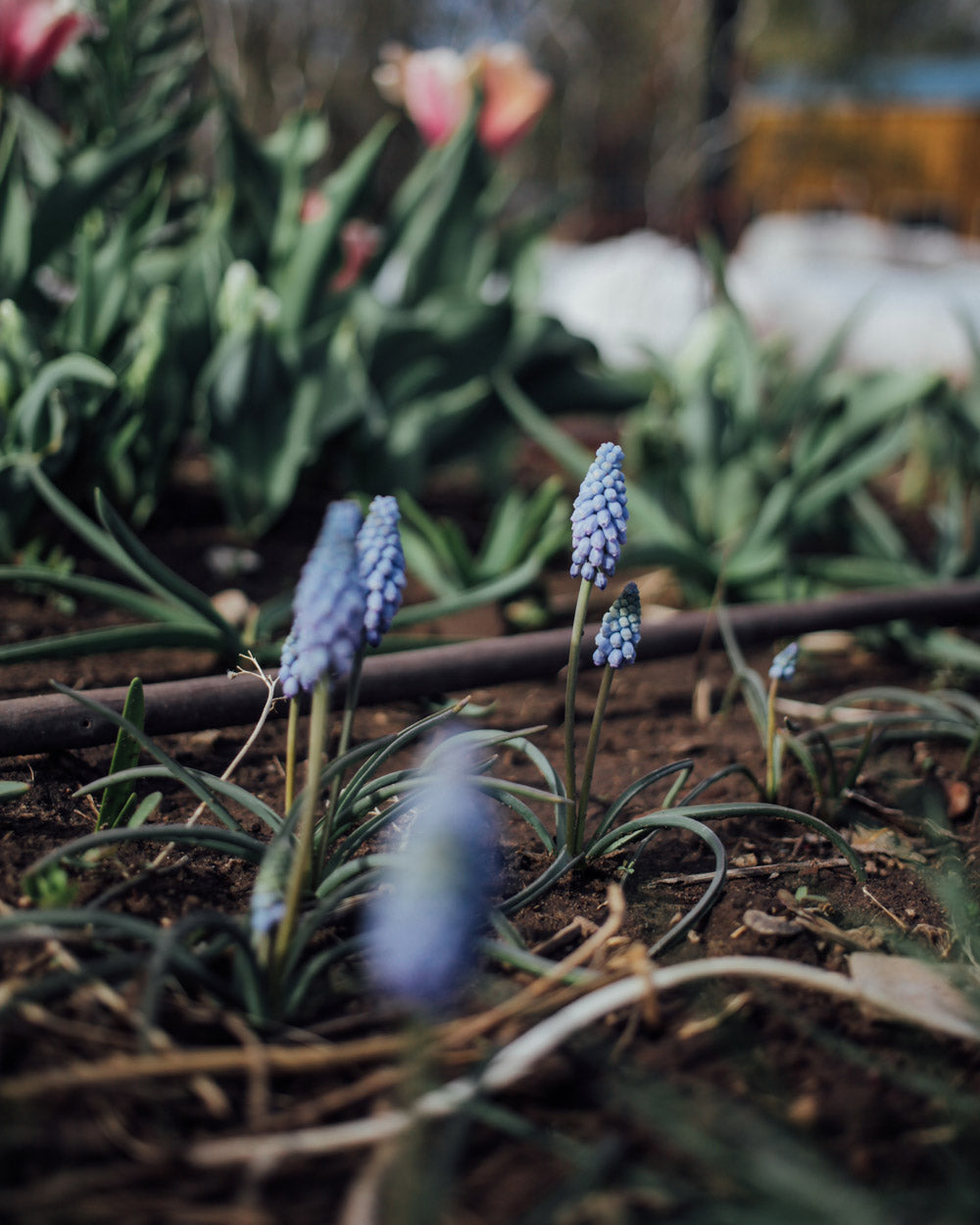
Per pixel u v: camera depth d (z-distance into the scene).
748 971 0.38
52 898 0.38
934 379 0.79
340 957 0.38
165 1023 0.36
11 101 0.72
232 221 0.86
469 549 0.85
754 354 0.83
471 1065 0.36
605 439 1.33
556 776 0.45
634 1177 0.33
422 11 3.29
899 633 0.69
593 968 0.40
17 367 0.66
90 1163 0.32
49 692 0.57
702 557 0.74
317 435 0.79
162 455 0.77
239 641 0.56
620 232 3.49
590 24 3.87
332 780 0.43
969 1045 0.38
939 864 0.48
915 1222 0.32
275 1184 0.33
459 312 0.84
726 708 0.61
